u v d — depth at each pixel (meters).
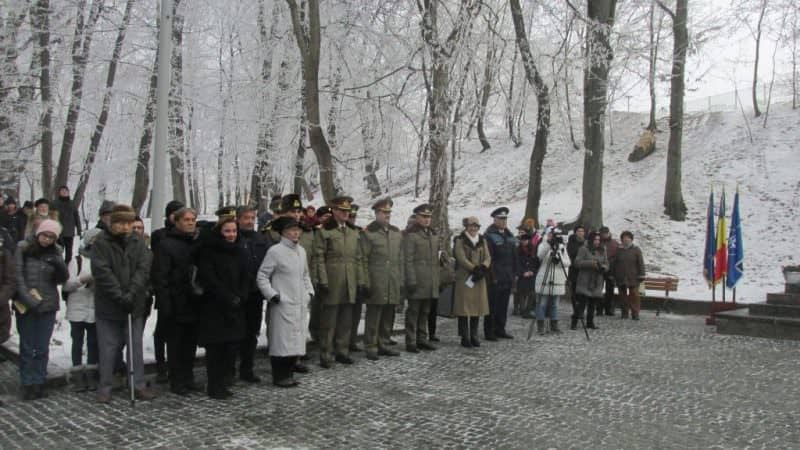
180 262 6.68
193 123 20.48
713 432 5.72
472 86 13.55
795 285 11.80
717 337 11.16
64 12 17.97
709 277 13.70
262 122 18.36
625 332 11.63
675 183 22.31
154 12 18.00
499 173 32.72
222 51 21.02
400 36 14.15
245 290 6.77
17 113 18.70
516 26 14.49
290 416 6.03
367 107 16.25
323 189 12.48
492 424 5.85
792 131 27.33
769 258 19.59
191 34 19.62
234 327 6.65
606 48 15.70
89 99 20.12
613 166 29.66
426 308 9.65
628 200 24.53
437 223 12.97
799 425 5.96
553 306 11.41
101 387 6.50
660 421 6.04
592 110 18.41
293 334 7.15
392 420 5.93
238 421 5.85
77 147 26.86
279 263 7.17
